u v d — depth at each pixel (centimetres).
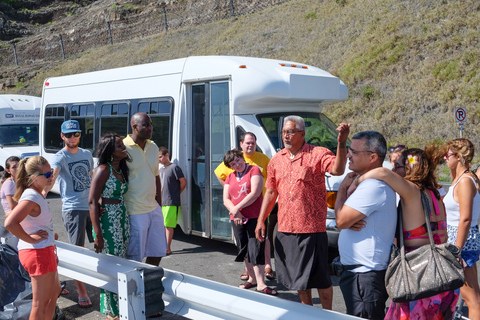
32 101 1506
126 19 4075
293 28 2522
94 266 433
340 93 761
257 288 531
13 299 445
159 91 789
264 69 689
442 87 1633
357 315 324
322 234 408
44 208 392
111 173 439
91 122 937
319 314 296
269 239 643
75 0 5538
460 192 373
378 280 317
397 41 1927
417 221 309
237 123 667
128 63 3055
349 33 2188
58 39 4334
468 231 368
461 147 393
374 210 312
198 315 368
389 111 1673
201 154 728
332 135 733
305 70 732
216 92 702
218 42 2791
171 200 702
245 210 525
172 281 384
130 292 355
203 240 809
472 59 1661
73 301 525
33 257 386
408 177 324
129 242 466
